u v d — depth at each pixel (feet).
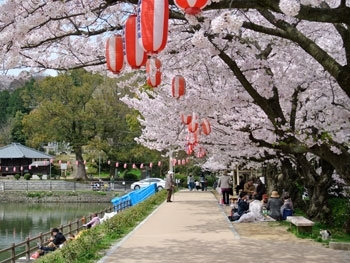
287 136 31.76
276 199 57.93
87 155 172.96
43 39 28.76
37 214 117.50
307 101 44.09
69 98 157.48
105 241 41.37
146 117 67.67
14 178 179.73
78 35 28.19
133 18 20.68
